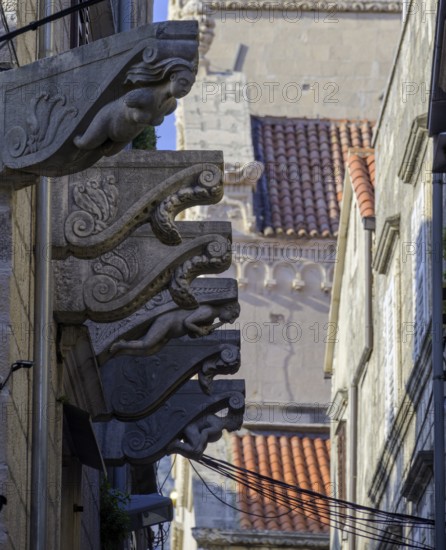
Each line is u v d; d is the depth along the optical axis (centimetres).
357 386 3547
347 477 3581
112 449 2261
